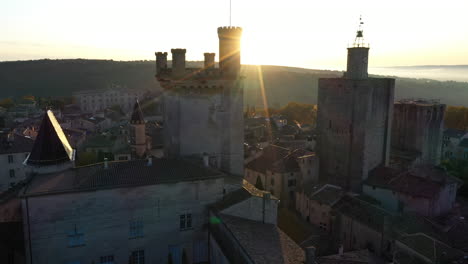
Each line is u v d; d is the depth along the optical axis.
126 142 113.94
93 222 38.09
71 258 37.72
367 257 44.97
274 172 80.88
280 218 73.44
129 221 39.56
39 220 36.06
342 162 80.81
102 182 38.72
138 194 39.53
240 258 34.72
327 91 83.19
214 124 49.12
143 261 40.81
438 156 92.00
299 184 82.31
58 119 160.38
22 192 35.78
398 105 92.88
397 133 93.75
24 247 37.44
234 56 48.16
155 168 43.03
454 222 60.78
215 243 40.62
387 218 57.06
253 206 41.09
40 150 40.53
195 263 43.22
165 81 48.72
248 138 126.56
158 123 164.38
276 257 33.16
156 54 49.75
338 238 63.03
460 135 119.62
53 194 36.16
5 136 87.62
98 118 174.00
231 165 49.97
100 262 38.94
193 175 42.22
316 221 69.75
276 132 143.88
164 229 41.22
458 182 72.81
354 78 79.69
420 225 56.56
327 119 83.81
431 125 89.19
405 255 49.06
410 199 67.62
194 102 48.31
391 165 83.81
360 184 77.69
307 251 32.97
